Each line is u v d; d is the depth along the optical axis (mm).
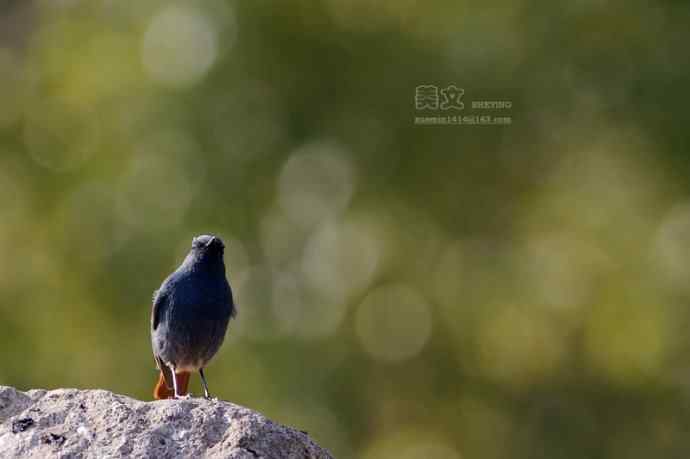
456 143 18578
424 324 18359
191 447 7500
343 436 17953
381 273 18406
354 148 18625
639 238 18125
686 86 18500
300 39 18625
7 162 19625
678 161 18406
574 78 18688
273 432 7676
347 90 18719
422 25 18703
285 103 18578
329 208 18578
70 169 19094
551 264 18266
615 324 17969
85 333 18625
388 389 18391
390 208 18719
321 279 18344
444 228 18641
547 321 18078
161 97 18422
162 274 18203
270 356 17938
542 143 18766
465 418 18578
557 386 18578
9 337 18969
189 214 18188
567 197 18484
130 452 7422
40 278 19062
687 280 18000
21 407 7762
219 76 18406
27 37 23516
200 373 10570
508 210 18781
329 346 18109
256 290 18219
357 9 18812
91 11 19672
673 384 18422
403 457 18125
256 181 18406
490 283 18328
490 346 18250
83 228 18625
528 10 18703
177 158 18391
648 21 18781
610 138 18703
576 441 18641
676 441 18641
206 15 18609
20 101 20047
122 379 18312
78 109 19094
